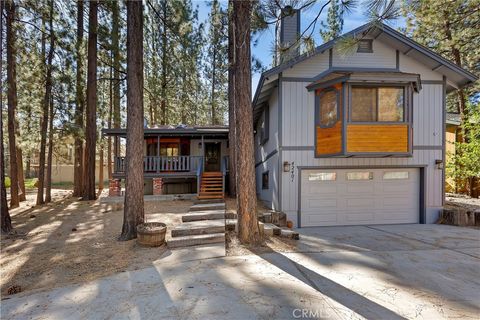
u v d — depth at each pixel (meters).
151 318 3.21
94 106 12.84
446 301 3.60
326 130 8.63
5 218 7.55
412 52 9.25
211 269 4.70
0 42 7.37
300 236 7.24
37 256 5.65
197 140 15.38
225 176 13.06
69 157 18.48
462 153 12.35
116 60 13.09
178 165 12.77
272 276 4.39
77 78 12.84
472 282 4.22
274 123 9.80
